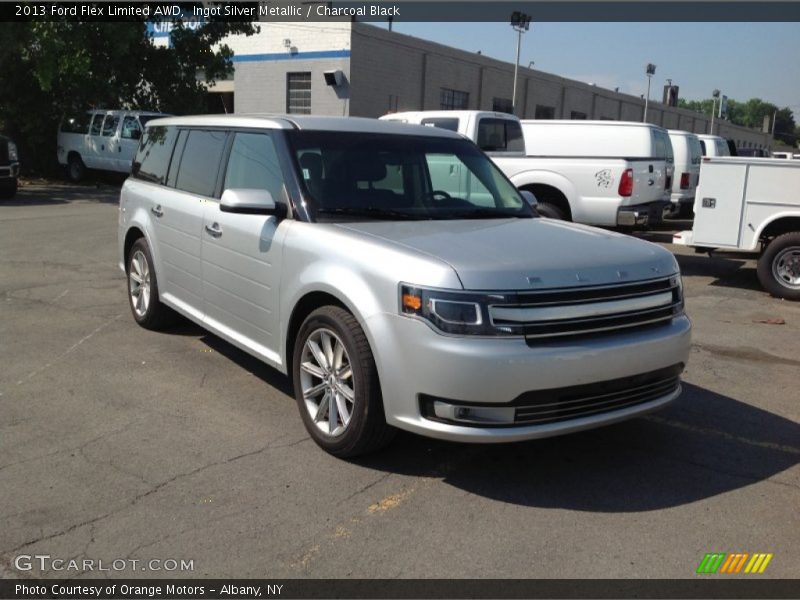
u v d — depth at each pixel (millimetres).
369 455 4254
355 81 28203
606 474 4145
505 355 3566
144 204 6531
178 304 6043
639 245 4391
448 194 5199
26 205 16797
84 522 3490
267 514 3609
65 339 6418
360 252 4031
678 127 57438
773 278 9242
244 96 30844
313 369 4355
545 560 3289
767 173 9062
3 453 4184
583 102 43688
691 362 6422
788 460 4398
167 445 4348
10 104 23484
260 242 4770
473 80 34375
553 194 11922
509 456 4336
